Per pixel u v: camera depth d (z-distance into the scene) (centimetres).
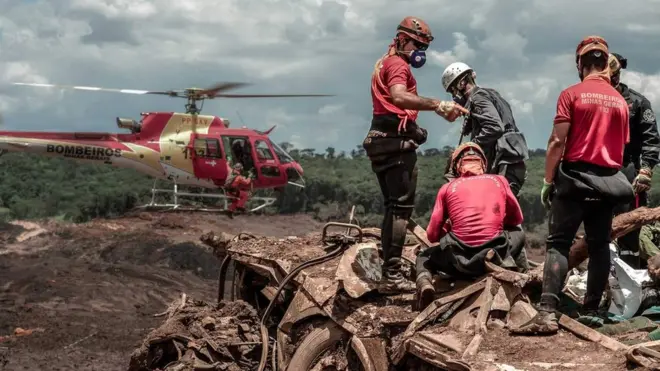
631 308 676
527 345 556
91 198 3012
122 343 1470
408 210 705
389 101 689
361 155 3588
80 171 3494
